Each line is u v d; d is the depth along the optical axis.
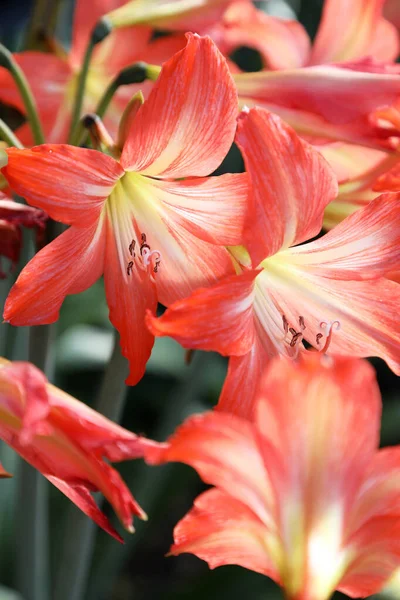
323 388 0.60
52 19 0.95
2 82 0.88
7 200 0.74
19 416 0.64
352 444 0.61
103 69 0.93
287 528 0.62
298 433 0.61
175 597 1.23
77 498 0.66
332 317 0.77
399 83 0.78
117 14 0.89
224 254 0.75
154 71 0.80
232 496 0.62
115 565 1.29
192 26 0.90
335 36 0.89
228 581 1.24
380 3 0.87
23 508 0.96
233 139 0.71
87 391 1.56
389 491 0.62
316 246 0.75
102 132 0.76
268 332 0.75
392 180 0.77
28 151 0.68
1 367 0.64
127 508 0.63
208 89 0.70
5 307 0.71
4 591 0.95
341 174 0.81
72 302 1.52
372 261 0.75
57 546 1.25
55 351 1.43
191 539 0.63
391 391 1.73
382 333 0.76
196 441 0.61
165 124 0.71
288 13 1.46
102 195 0.72
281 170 0.69
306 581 0.61
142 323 0.75
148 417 1.59
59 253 0.72
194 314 0.67
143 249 0.75
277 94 0.79
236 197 0.73
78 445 0.64
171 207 0.76
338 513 0.62
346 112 0.78
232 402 0.72
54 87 0.91
